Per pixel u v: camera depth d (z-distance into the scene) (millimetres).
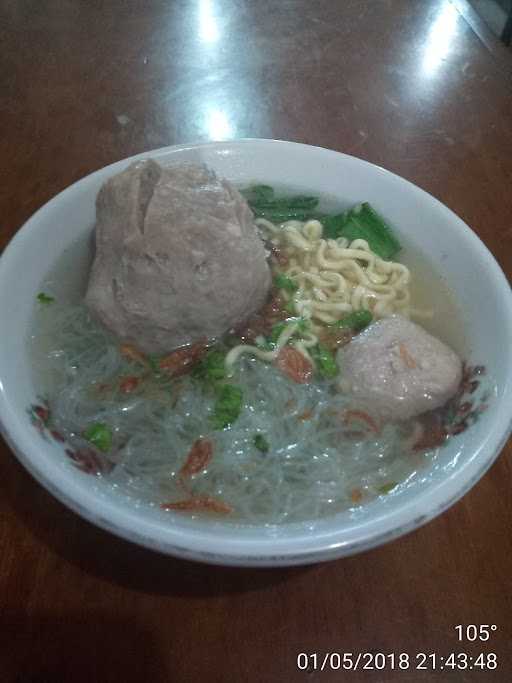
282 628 186
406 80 393
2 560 192
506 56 420
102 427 205
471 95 387
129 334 215
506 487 220
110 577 191
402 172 333
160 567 194
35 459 164
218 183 212
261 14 437
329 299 266
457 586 198
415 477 193
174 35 411
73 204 235
